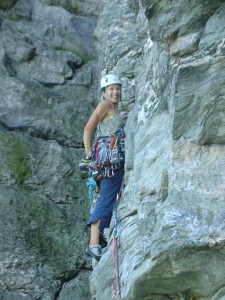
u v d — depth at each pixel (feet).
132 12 61.82
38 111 68.13
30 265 58.80
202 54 39.88
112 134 45.01
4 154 63.72
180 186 38.78
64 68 72.59
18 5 76.28
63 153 65.31
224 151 39.14
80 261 60.18
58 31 75.97
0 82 68.54
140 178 44.39
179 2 40.75
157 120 45.42
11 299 57.47
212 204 37.99
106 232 50.72
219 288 37.17
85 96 71.41
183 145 39.73
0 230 59.52
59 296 58.49
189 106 39.55
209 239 36.86
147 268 37.73
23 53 71.82
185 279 37.70
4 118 66.95
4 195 61.36
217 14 40.06
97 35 63.72
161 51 44.75
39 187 63.46
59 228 61.41
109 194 44.65
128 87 55.67
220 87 39.01
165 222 37.81
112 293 43.01
